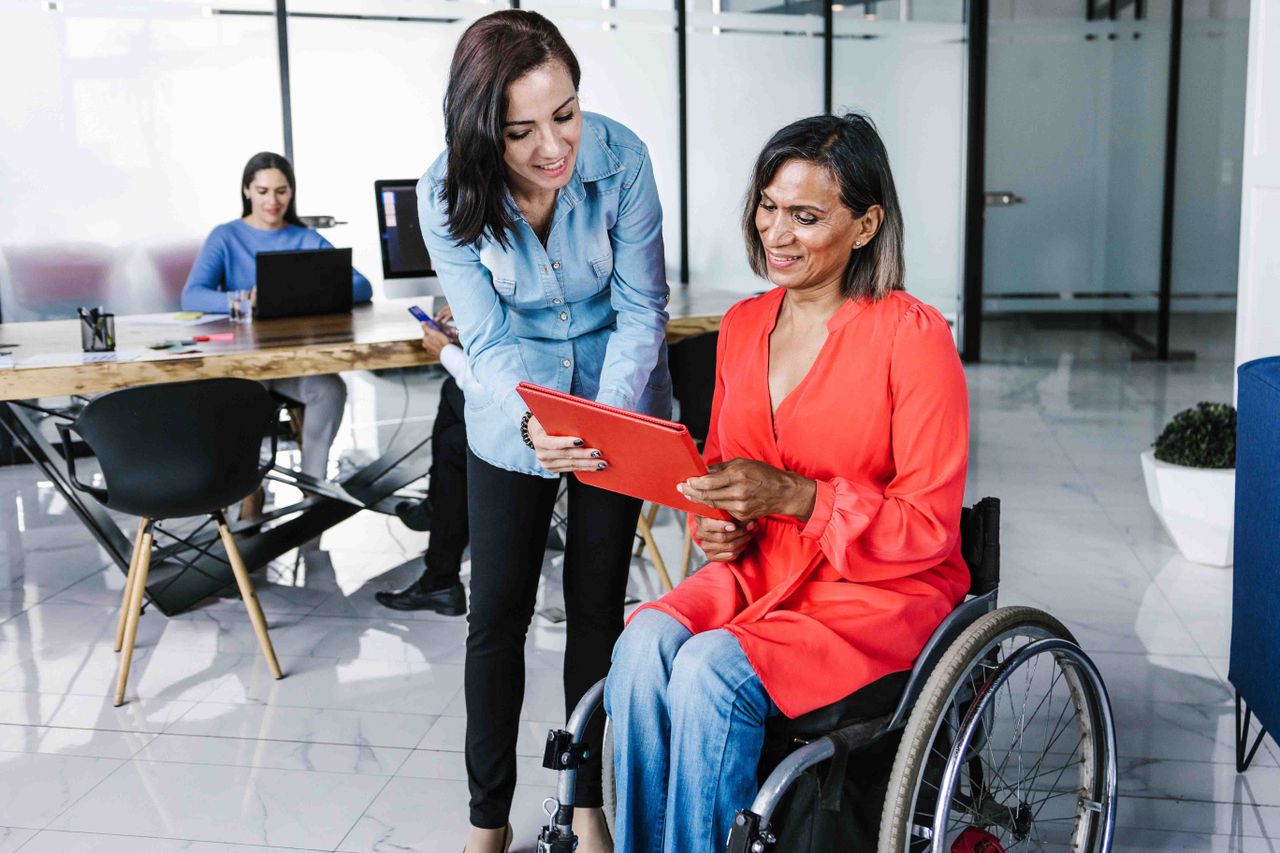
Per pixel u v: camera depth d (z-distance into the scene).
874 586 1.77
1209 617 3.36
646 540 3.52
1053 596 3.54
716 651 1.66
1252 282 3.29
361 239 6.01
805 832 1.69
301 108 5.79
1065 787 2.40
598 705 1.83
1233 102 7.38
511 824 2.35
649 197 2.07
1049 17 7.50
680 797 1.65
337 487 4.08
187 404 2.94
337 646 3.31
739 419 1.89
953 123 6.98
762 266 1.87
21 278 5.44
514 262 2.02
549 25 1.83
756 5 6.51
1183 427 3.86
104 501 3.28
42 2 5.27
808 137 1.72
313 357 3.34
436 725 2.81
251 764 2.63
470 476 2.13
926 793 1.79
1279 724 2.22
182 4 5.49
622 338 2.13
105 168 5.48
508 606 2.12
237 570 3.09
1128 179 7.69
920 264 7.14
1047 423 5.75
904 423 1.74
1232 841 2.26
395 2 5.85
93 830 2.36
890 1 6.74
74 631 3.46
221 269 4.50
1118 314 7.91
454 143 1.85
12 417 3.59
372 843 2.30
